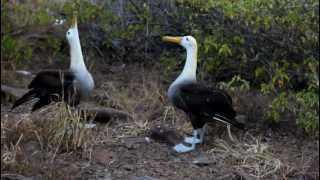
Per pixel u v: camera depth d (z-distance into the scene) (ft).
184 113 30.86
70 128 26.30
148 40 37.76
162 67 36.91
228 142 28.35
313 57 31.78
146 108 31.96
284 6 31.83
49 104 28.78
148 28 37.35
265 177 25.21
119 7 38.11
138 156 26.32
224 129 29.48
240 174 24.85
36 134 25.61
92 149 26.17
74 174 23.52
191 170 25.36
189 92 27.07
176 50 36.91
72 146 25.73
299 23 31.58
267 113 30.32
